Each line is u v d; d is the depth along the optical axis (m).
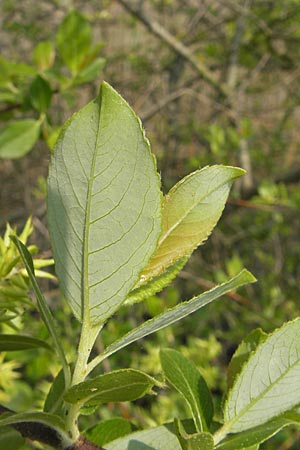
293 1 1.50
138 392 0.23
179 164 1.45
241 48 1.57
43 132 0.69
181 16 1.85
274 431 0.25
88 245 0.23
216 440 0.26
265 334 0.29
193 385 0.27
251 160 1.48
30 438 0.25
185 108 1.60
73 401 0.23
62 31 0.67
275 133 1.53
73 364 0.26
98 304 0.23
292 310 1.24
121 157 0.22
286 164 1.64
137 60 1.51
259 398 0.26
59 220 0.23
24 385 0.59
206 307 1.12
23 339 0.27
